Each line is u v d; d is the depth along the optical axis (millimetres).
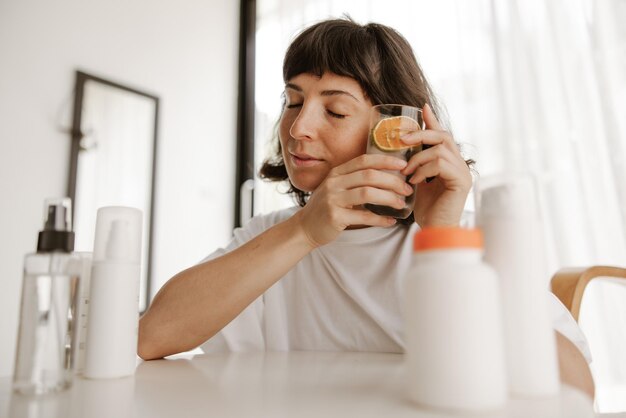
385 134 653
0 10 1854
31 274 414
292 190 1190
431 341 303
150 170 2262
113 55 2211
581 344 594
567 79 1722
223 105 2746
